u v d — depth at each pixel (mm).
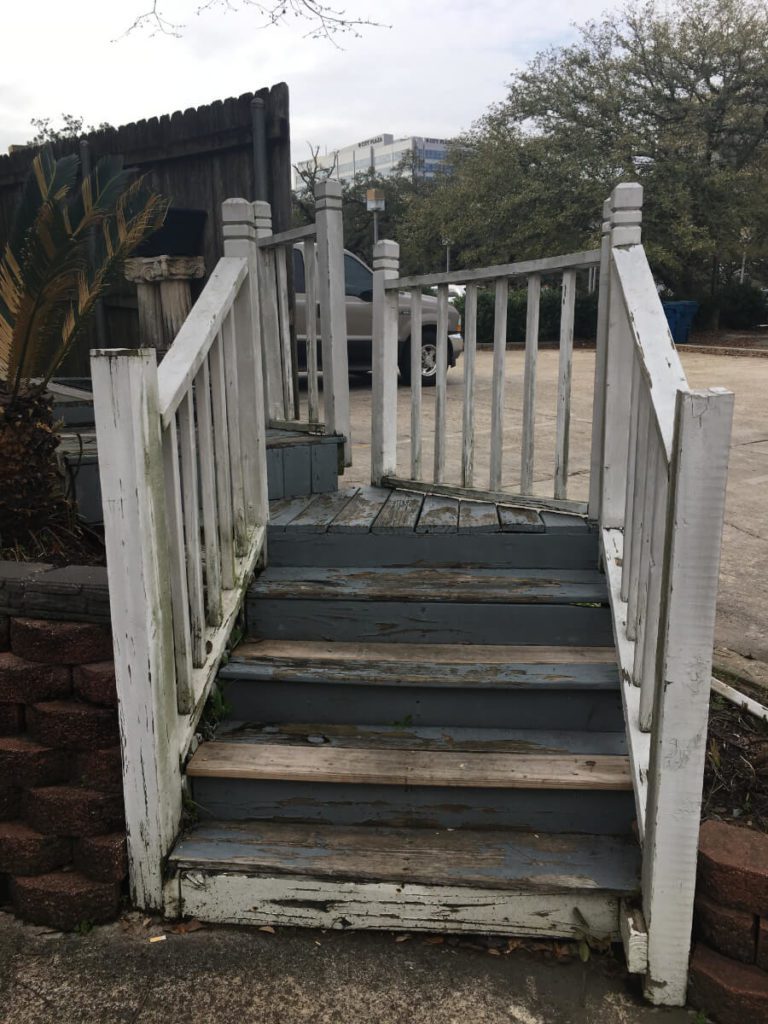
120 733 2309
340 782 2502
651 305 2551
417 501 3629
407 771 2498
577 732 2740
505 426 7027
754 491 5387
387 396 3857
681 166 18828
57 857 2441
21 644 2447
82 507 3250
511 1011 2092
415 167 36031
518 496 3475
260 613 3043
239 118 5273
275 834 2494
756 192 19344
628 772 2477
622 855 2381
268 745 2654
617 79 20734
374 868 2326
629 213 2785
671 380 2268
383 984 2176
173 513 2363
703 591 1895
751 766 2551
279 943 2322
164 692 2328
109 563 2197
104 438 2129
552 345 16516
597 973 2217
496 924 2293
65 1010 2096
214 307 2697
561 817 2500
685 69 20219
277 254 4055
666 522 1956
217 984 2174
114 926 2389
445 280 3555
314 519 3324
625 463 3031
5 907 2490
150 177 5918
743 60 19969
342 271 3787
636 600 2574
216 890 2367
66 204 2811
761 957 2070
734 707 2859
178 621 2445
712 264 21359
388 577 3123
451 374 10141
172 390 2303
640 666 2480
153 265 5398
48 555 2922
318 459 3777
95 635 2414
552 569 3180
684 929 2072
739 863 2068
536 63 21156
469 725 2787
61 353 3018
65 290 2893
